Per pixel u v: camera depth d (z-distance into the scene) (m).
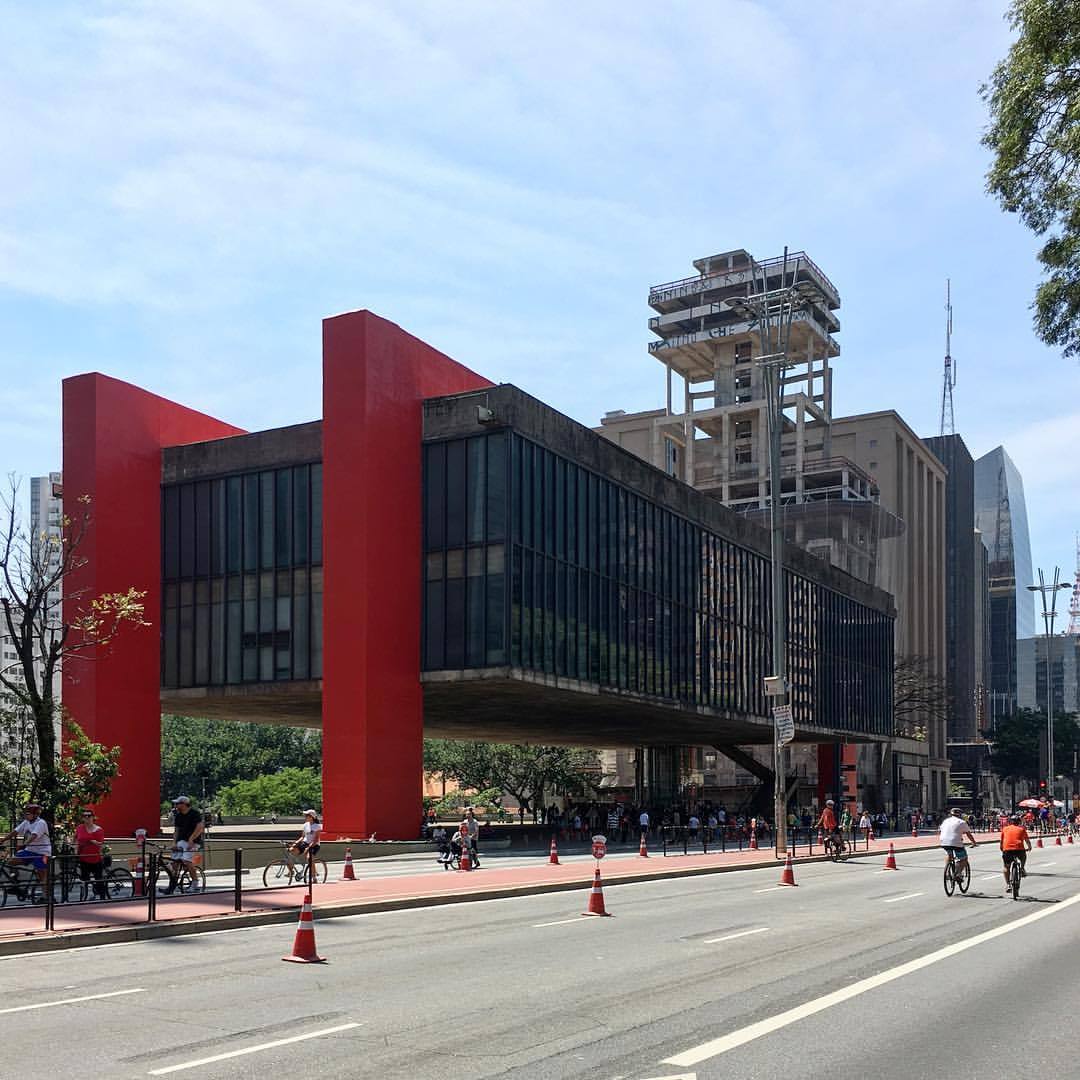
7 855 21.95
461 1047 8.84
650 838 54.56
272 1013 10.22
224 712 57.44
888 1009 10.55
